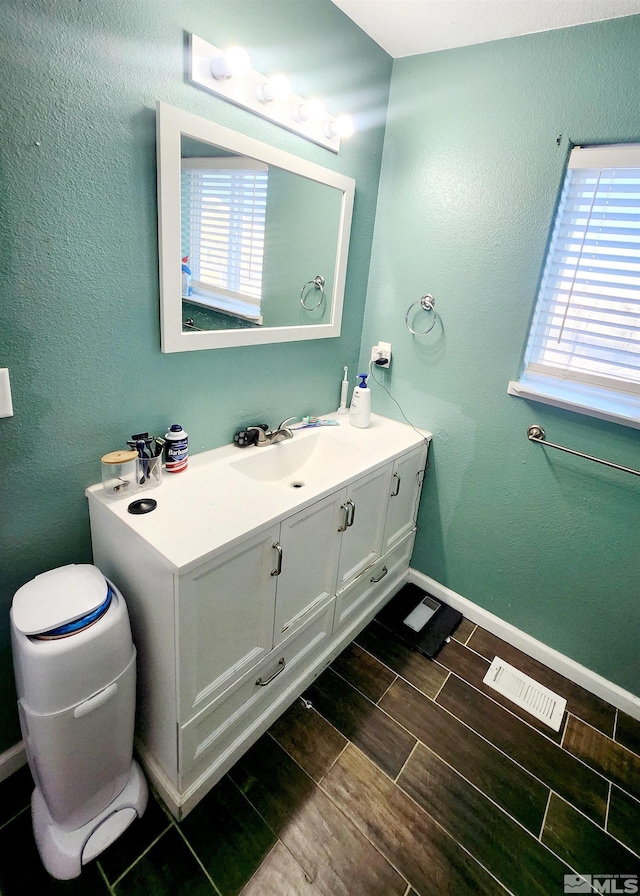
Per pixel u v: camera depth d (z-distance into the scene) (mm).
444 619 2084
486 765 1488
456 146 1683
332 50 1513
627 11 1274
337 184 1675
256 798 1332
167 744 1237
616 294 1500
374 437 1913
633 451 1541
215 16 1173
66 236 1051
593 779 1476
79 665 1002
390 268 1979
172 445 1375
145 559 1093
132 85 1065
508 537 1923
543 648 1912
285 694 1577
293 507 1278
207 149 1239
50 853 1131
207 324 1414
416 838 1275
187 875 1153
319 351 1926
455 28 1497
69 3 922
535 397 1678
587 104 1397
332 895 1141
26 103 919
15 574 1200
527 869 1232
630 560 1634
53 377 1121
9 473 1112
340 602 1738
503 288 1693
